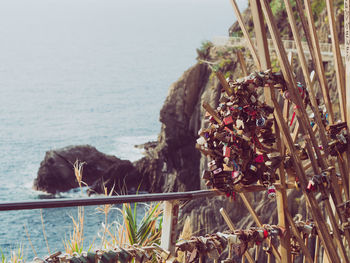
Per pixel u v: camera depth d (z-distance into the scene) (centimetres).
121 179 4012
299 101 253
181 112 3434
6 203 173
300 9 261
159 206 303
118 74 13625
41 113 9038
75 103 9962
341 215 273
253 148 243
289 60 265
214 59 3375
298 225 282
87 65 15212
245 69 267
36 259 192
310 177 272
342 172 275
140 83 12381
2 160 6238
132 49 19538
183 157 3538
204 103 233
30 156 6488
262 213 2091
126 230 292
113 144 6988
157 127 8181
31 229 3020
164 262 228
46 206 178
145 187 3953
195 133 3422
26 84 12025
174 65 15538
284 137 253
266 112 245
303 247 268
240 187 245
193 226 2261
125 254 207
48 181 4178
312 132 260
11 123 8231
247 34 259
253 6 243
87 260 198
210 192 234
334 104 2311
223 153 234
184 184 3556
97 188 4053
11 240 2853
